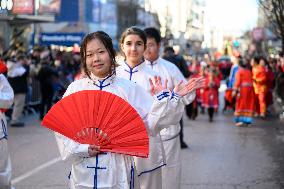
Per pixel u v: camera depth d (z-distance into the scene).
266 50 37.81
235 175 8.50
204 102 16.66
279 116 18.08
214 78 17.09
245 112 15.28
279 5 17.94
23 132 13.61
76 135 3.94
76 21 26.94
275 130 14.33
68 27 29.95
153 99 4.22
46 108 16.78
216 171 8.79
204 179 8.19
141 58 5.48
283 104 19.11
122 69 5.46
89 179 3.91
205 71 17.14
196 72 21.95
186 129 14.37
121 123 3.89
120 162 3.96
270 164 9.43
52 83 16.25
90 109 3.90
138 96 4.21
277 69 24.73
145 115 4.16
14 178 8.24
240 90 15.34
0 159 6.08
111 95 3.89
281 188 7.67
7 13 19.23
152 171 5.15
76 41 24.14
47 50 19.45
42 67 16.33
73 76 21.30
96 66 4.04
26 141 12.06
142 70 5.46
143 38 5.41
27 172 8.68
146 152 3.87
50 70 16.38
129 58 5.41
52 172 8.67
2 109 6.09
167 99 4.03
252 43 40.09
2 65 6.10
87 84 4.12
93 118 3.90
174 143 5.98
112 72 4.14
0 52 12.71
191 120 16.73
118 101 3.88
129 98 4.15
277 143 11.91
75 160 3.97
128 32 5.39
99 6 34.28
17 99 14.69
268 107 18.59
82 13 31.14
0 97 5.98
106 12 35.78
